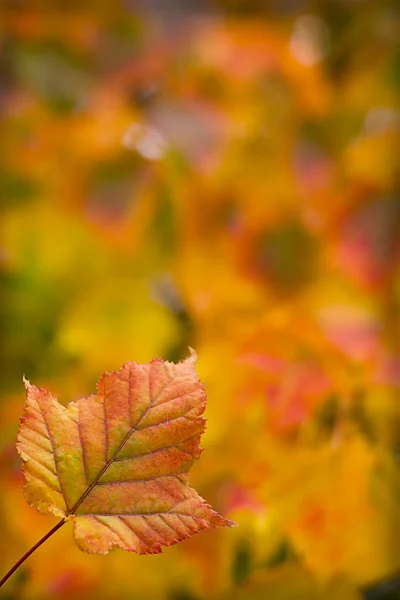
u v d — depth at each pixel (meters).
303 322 0.97
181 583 0.95
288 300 1.14
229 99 1.24
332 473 0.92
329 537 0.91
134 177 1.18
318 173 1.20
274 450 0.93
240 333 0.99
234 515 0.91
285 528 0.91
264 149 1.20
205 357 0.96
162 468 0.60
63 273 1.13
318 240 1.16
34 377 1.09
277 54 1.25
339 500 0.92
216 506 0.92
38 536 0.94
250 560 0.94
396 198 1.17
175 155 1.19
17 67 1.21
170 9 1.27
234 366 0.95
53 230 1.14
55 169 1.17
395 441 0.95
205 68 1.24
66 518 0.59
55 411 0.61
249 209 1.18
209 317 1.10
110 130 1.18
